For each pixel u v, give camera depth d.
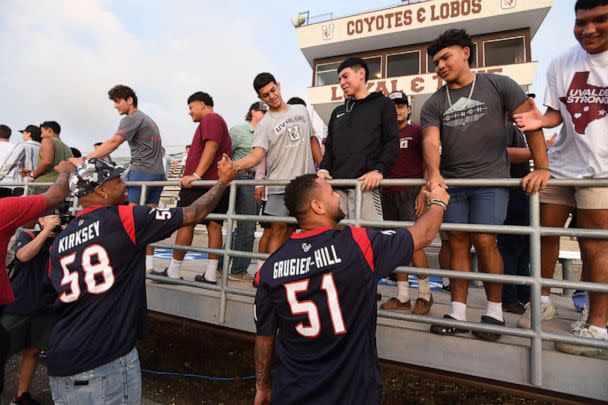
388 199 3.28
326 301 1.28
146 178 3.71
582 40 1.82
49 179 4.59
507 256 2.99
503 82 2.05
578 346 1.70
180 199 3.26
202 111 3.51
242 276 3.75
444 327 2.00
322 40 16.53
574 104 1.96
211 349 4.35
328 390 1.25
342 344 1.28
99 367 1.61
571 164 2.02
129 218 1.71
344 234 1.36
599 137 1.86
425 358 2.02
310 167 3.07
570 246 4.87
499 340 1.92
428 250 5.07
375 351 1.37
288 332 1.36
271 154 3.00
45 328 2.80
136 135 3.68
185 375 3.78
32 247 2.65
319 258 1.32
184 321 3.18
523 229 1.80
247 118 4.68
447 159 2.24
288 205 1.53
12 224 1.91
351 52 16.97
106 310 1.66
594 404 1.76
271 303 1.44
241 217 2.62
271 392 1.40
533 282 1.75
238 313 2.64
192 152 3.41
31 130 5.84
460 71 2.12
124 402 1.69
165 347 4.41
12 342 2.66
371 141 2.44
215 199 1.97
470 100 2.11
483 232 1.88
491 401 3.47
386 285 3.88
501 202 2.05
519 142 3.28
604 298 1.76
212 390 3.53
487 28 14.22
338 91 16.64
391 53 16.20
